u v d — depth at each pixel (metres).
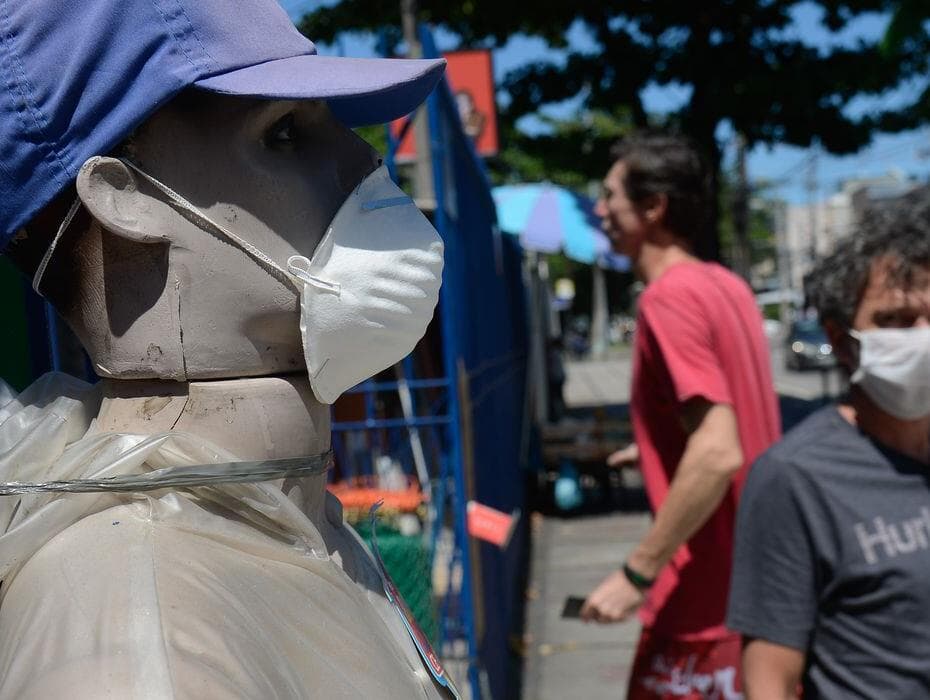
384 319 1.08
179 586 0.86
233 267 1.01
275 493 1.02
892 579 1.92
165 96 0.96
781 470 2.00
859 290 2.01
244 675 0.82
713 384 2.38
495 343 6.17
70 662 0.76
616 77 11.82
